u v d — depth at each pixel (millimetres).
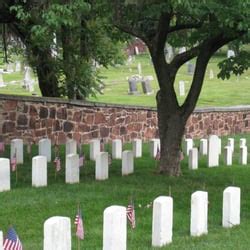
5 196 13250
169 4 13727
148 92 39656
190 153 18516
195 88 16781
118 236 8898
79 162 15875
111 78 49094
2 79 44188
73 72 24062
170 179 16156
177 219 11727
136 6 15273
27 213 11914
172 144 16922
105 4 15430
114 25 16812
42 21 15492
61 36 23578
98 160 15727
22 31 22234
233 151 23156
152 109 26172
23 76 46062
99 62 25234
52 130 22812
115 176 16438
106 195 13617
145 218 11688
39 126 22438
